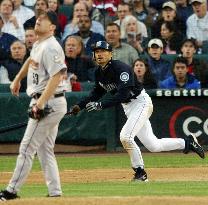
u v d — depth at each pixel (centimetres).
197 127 4872
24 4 5909
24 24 5616
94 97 3166
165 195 2536
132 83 3097
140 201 2278
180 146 3484
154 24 5584
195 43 5266
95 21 5672
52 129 2488
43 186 3108
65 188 2944
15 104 4841
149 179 3334
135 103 3225
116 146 4897
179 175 3519
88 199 2341
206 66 5044
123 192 2689
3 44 5328
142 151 4962
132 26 5488
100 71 3117
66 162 4344
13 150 4928
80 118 4872
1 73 5197
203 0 5603
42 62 2400
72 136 4875
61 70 2380
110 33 5178
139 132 3362
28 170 2469
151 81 4878
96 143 4912
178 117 4866
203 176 3453
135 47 5478
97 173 3706
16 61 5181
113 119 4869
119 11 5569
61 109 2448
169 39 5484
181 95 4809
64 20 5628
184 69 4922
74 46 5147
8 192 2445
